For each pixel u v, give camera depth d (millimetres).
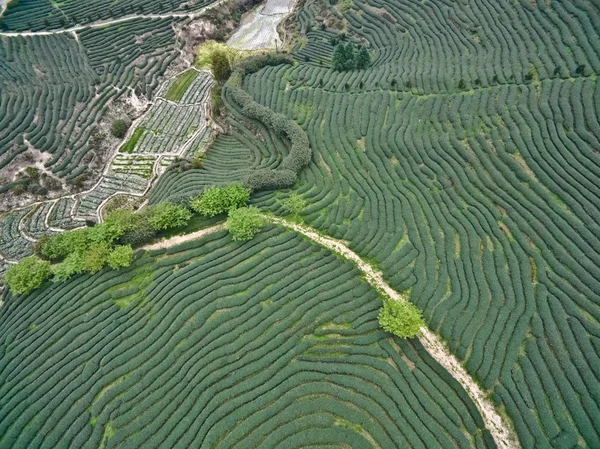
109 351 32250
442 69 52688
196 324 33125
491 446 26750
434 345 31875
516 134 42750
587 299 31734
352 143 47781
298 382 29688
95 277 37625
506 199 39000
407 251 37438
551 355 29453
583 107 42406
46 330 34500
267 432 27312
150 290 36344
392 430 27344
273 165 47750
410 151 45250
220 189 41844
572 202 37094
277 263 37500
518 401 28016
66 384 30750
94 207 49656
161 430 27781
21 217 48656
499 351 30328
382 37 63906
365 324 32750
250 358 30953
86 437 27891
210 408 28469
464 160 43156
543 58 48375
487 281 34281
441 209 39906
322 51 66562
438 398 28969
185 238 40938
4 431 28828
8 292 39406
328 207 42312
